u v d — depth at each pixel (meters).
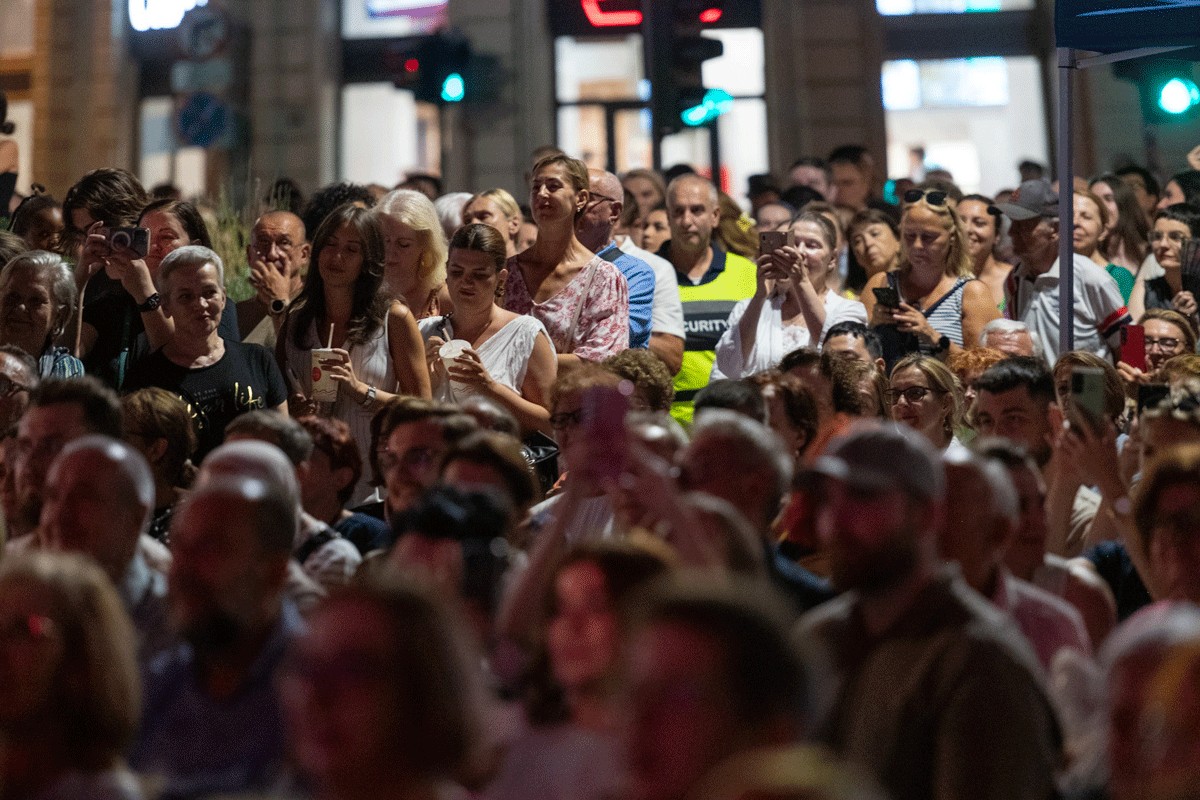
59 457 11.26
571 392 14.33
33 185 25.44
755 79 47.19
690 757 6.19
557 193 19.42
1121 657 6.84
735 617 6.32
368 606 7.01
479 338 18.31
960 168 47.09
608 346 19.42
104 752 8.49
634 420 12.30
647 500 9.74
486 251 18.08
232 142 48.28
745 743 6.21
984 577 10.62
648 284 21.05
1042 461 15.12
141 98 48.59
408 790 6.90
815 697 6.46
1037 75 47.09
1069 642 10.77
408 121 48.44
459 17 47.59
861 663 9.40
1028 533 12.13
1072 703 10.36
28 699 8.35
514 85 47.38
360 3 48.81
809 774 4.80
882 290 20.42
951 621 9.20
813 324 19.81
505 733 8.69
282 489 10.07
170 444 14.62
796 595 11.23
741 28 47.19
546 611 9.09
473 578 9.81
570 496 9.95
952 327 21.88
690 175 23.95
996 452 12.17
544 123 47.44
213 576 9.67
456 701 7.00
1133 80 30.66
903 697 9.10
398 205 19.58
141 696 9.66
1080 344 22.17
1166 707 6.45
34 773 8.36
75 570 8.61
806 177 32.75
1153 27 18.44
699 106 32.22
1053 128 46.72
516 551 11.47
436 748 6.94
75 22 48.38
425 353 18.34
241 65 48.38
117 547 11.09
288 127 48.31
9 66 48.59
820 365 15.67
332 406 17.42
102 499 11.02
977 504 10.48
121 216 20.95
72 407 13.43
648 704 6.27
